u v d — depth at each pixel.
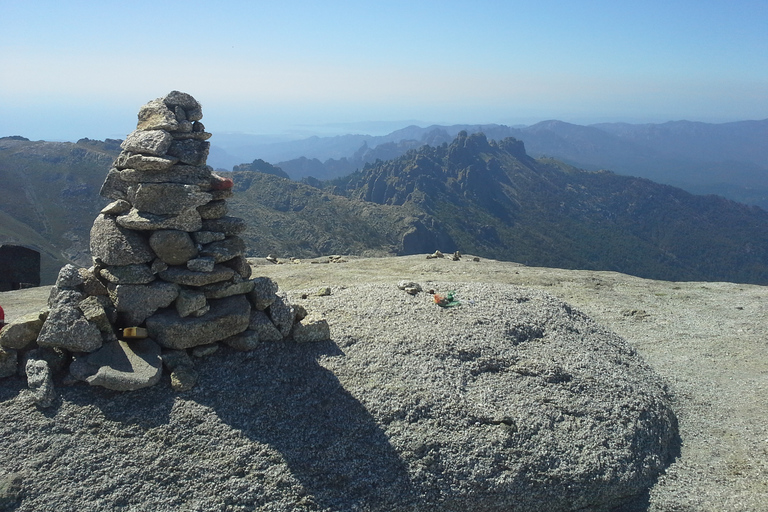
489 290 16.25
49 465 8.19
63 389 9.21
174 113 10.48
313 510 8.25
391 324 12.98
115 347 9.72
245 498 8.20
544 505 9.22
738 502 9.53
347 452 9.10
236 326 10.55
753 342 16.89
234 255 10.69
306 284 21.52
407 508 8.59
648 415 11.55
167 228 9.97
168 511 7.92
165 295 10.00
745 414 12.48
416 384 10.71
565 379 11.92
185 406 9.30
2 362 9.34
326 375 10.62
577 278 24.92
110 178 10.36
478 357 11.99
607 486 9.64
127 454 8.48
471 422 10.05
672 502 9.66
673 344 16.81
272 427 9.31
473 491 8.98
